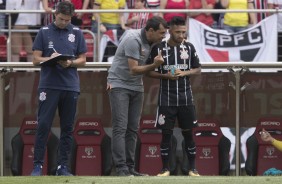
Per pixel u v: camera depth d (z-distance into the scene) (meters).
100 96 38.62
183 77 32.28
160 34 30.81
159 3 41.78
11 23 40.31
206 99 38.81
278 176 27.91
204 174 38.12
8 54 39.72
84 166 37.94
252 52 39.88
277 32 39.94
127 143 31.64
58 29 30.73
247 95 38.81
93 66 38.38
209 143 38.19
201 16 40.31
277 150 38.03
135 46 30.73
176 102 32.19
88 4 41.78
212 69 38.81
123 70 31.17
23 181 25.86
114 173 38.00
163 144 32.50
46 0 40.53
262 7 41.91
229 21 40.00
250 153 38.12
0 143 38.47
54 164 37.72
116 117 31.05
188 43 32.44
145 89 38.62
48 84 30.50
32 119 38.38
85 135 38.19
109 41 40.03
